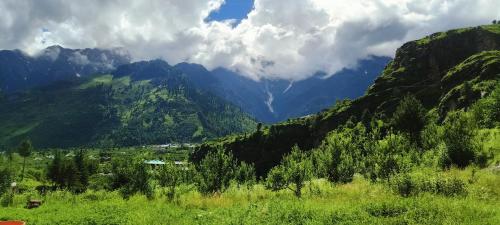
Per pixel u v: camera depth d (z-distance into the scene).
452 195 26.70
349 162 44.41
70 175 119.75
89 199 43.03
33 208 35.34
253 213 23.66
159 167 42.41
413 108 86.19
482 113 65.88
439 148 47.31
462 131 53.28
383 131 113.25
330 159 45.44
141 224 23.48
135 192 42.00
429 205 21.84
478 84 137.62
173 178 40.91
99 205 33.03
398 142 41.81
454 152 43.50
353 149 49.72
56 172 118.88
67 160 126.06
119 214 27.58
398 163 35.31
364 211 22.03
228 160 40.72
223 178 39.62
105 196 45.06
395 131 87.75
